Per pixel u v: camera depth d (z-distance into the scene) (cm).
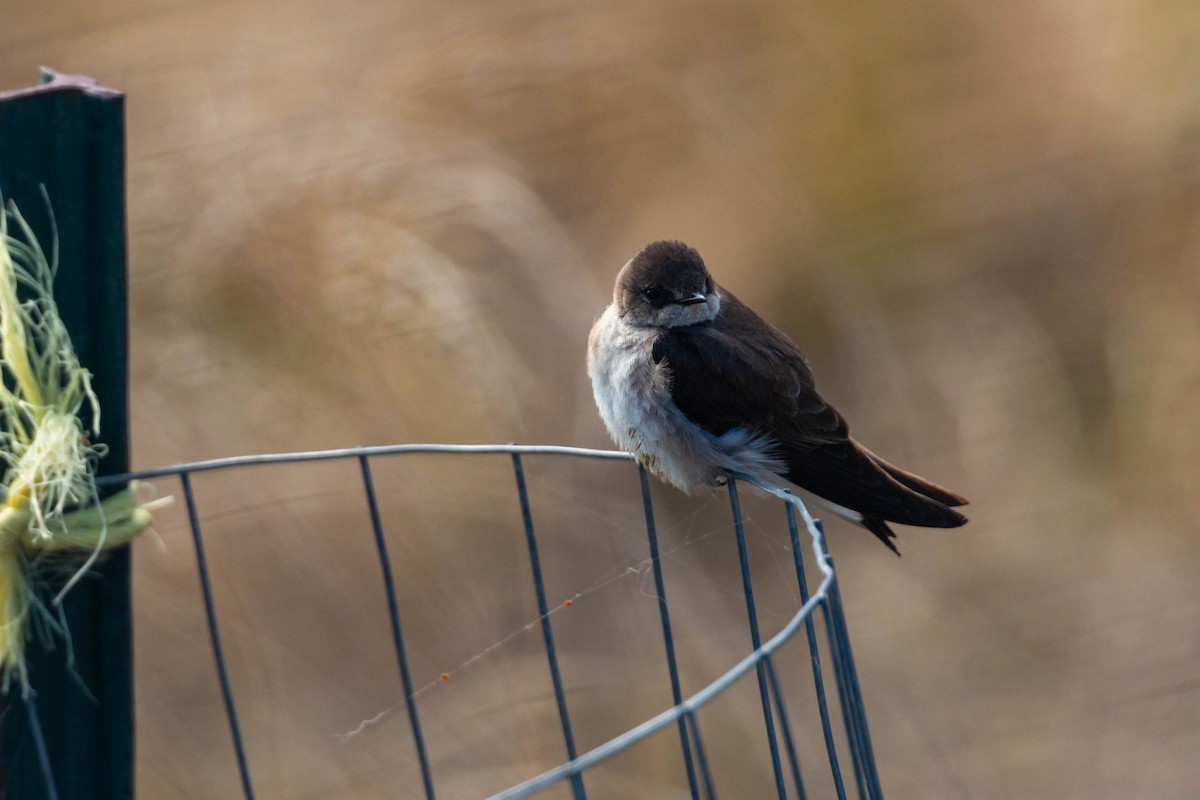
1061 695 1359
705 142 1417
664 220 1390
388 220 1198
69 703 540
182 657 1105
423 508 1159
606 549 1196
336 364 1159
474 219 1213
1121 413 1545
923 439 1479
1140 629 1414
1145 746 1323
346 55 1322
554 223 1241
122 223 529
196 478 1128
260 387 1149
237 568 1123
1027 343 1538
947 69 1573
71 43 1312
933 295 1529
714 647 1238
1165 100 1577
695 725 423
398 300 1173
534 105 1352
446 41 1342
